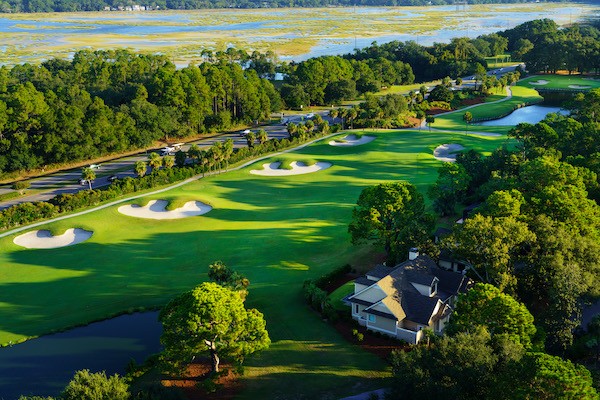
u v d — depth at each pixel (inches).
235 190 4288.9
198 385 1990.7
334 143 5590.6
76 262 3117.6
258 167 4803.2
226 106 6958.7
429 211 3629.4
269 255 3105.3
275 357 2166.6
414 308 2271.2
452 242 2443.4
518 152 4185.5
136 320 2517.2
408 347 2203.5
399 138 5684.1
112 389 1738.4
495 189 3292.3
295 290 2694.4
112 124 5625.0
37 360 2229.3
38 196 4416.8
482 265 2351.1
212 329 1927.9
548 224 2420.0
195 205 3917.3
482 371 1621.6
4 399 1991.9
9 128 5022.1
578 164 3595.0
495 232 2300.7
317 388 1969.7
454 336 1828.2
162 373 2090.3
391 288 2306.8
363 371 2060.8
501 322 1881.2
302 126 5753.0
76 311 2586.1
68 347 2319.1
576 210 2578.7
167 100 6284.5
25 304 2664.9
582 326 2252.7
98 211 3816.4
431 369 1670.8
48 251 3280.0
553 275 2224.4
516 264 2495.1
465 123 6702.8
